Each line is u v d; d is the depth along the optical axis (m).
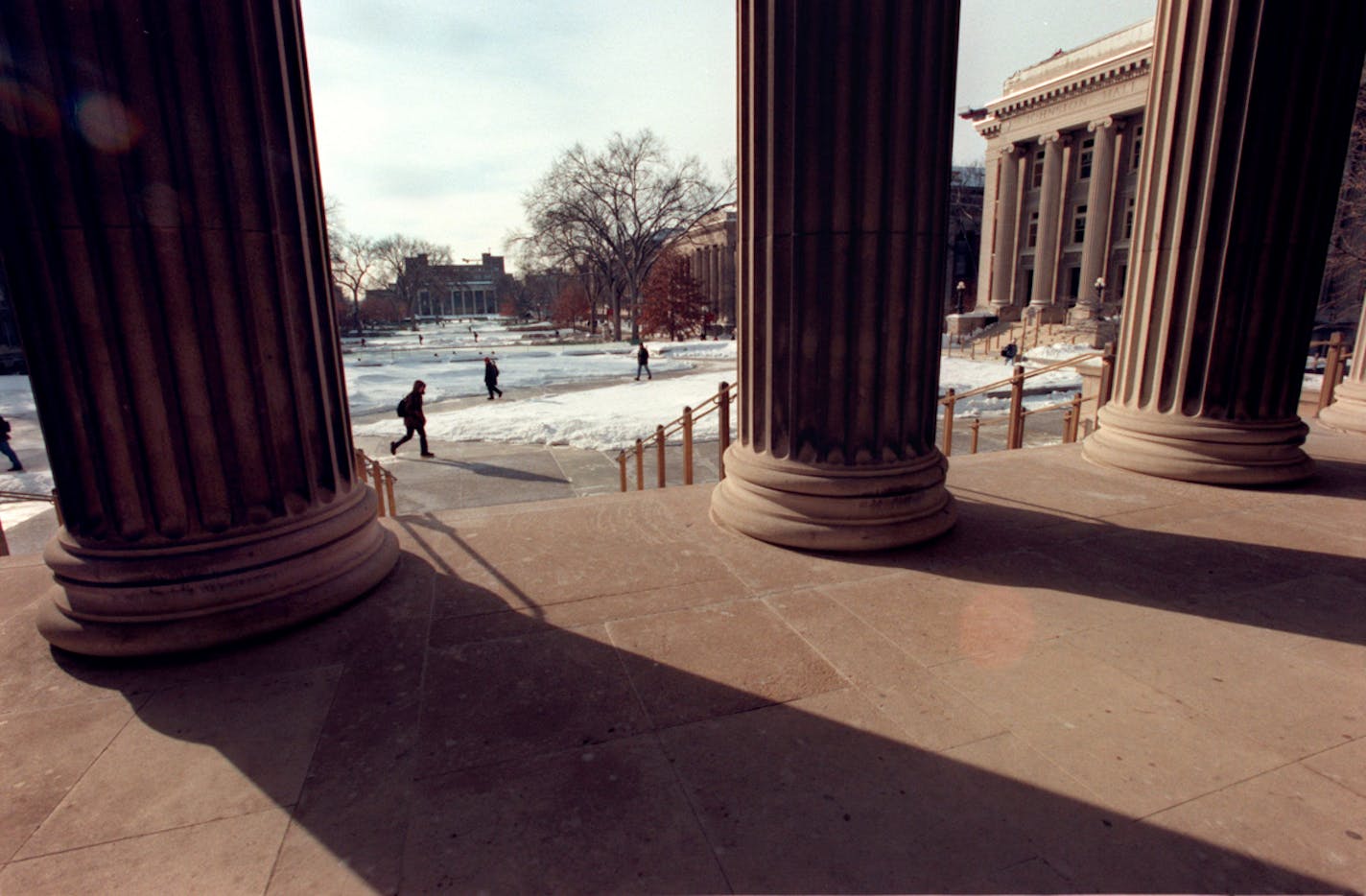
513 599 3.79
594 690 2.93
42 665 3.25
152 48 2.95
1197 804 2.21
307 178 3.62
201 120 3.09
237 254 3.28
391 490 9.05
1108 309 40.72
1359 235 27.45
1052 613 3.53
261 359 3.43
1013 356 32.41
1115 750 2.48
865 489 4.33
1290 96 5.18
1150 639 3.27
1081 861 2.00
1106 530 4.73
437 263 115.06
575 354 43.22
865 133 3.99
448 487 11.70
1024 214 51.56
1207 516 4.98
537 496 11.11
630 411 18.69
